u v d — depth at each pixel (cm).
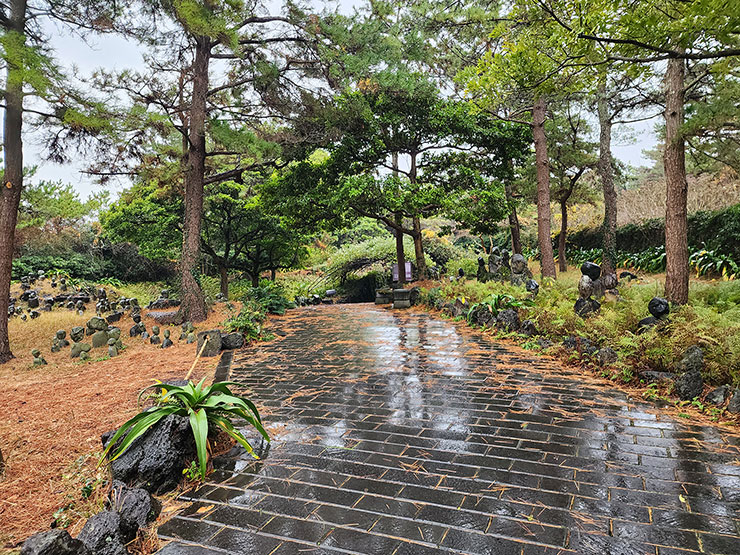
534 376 550
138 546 240
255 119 1191
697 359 444
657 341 499
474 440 365
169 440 317
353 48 1204
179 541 245
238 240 1894
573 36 400
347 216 1472
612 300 772
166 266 2612
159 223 1711
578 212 2228
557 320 694
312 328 1052
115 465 305
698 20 346
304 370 645
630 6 378
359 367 645
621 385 498
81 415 466
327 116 1207
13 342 1018
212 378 621
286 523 257
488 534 237
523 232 2558
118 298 1731
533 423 397
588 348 589
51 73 798
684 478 289
